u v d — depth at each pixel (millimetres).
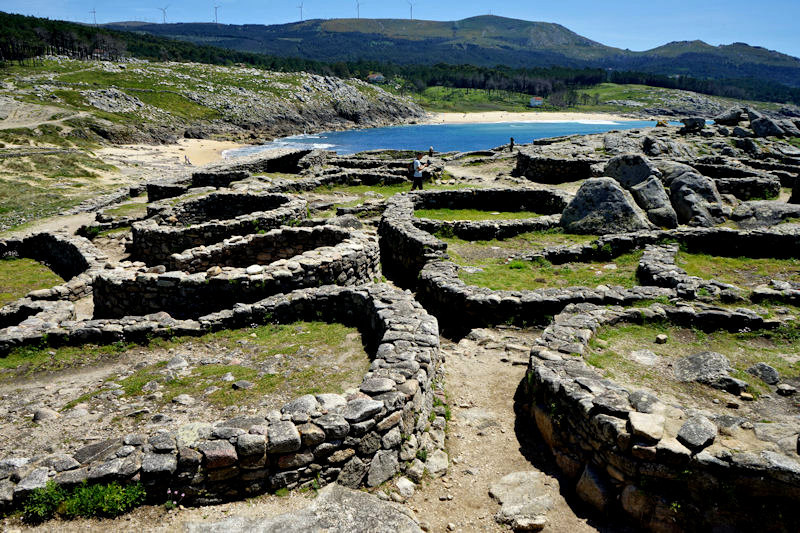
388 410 5504
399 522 4785
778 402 5980
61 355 8062
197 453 4844
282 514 4789
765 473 4480
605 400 5434
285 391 6664
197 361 7773
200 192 20578
